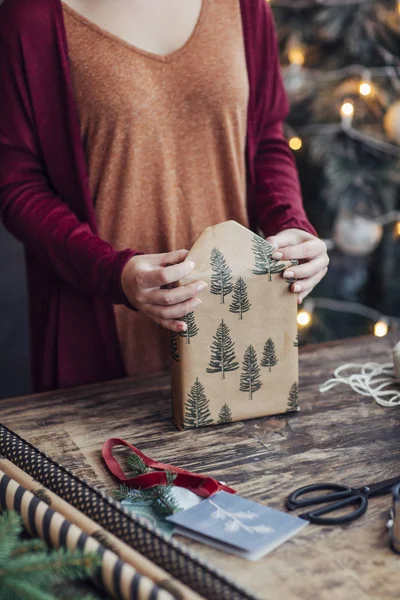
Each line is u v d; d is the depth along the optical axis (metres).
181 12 1.33
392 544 0.78
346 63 2.23
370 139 2.23
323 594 0.71
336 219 2.30
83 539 0.72
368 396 1.20
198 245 1.08
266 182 1.45
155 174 1.37
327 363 1.33
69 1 1.31
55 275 1.41
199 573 0.68
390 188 2.30
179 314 1.06
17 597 0.63
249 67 1.42
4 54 1.32
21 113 1.34
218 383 1.11
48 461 0.89
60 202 1.34
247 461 1.00
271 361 1.13
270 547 0.78
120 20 1.30
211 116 1.36
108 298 1.19
